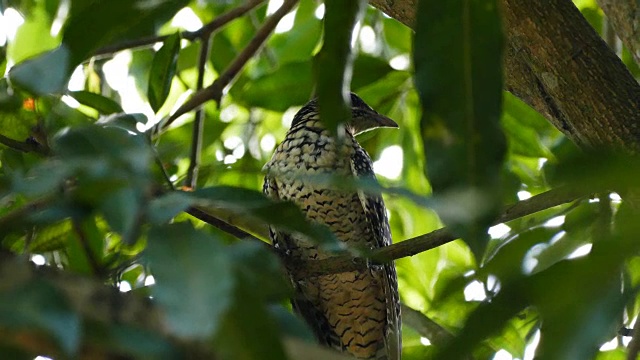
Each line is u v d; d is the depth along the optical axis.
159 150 7.64
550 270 3.43
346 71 4.41
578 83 6.51
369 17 11.62
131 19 4.92
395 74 10.05
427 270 10.55
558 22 6.50
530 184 9.70
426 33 4.14
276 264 4.00
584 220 4.25
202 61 9.65
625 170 3.30
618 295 3.30
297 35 11.52
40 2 10.53
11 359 3.59
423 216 11.03
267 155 11.77
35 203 4.13
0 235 4.07
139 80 11.33
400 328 9.20
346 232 9.41
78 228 4.89
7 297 3.19
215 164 8.84
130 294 3.60
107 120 5.41
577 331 3.26
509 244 4.23
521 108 9.77
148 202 3.89
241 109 11.28
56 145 4.05
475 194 3.66
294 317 4.21
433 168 3.98
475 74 4.08
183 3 5.15
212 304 3.23
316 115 9.32
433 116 4.06
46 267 3.63
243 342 3.57
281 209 4.04
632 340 6.18
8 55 10.41
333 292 9.46
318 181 4.04
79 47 4.71
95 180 3.64
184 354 3.49
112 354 3.49
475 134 4.01
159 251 3.52
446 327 9.05
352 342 9.79
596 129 6.52
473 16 4.11
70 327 3.16
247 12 9.63
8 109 6.36
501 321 3.61
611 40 9.48
